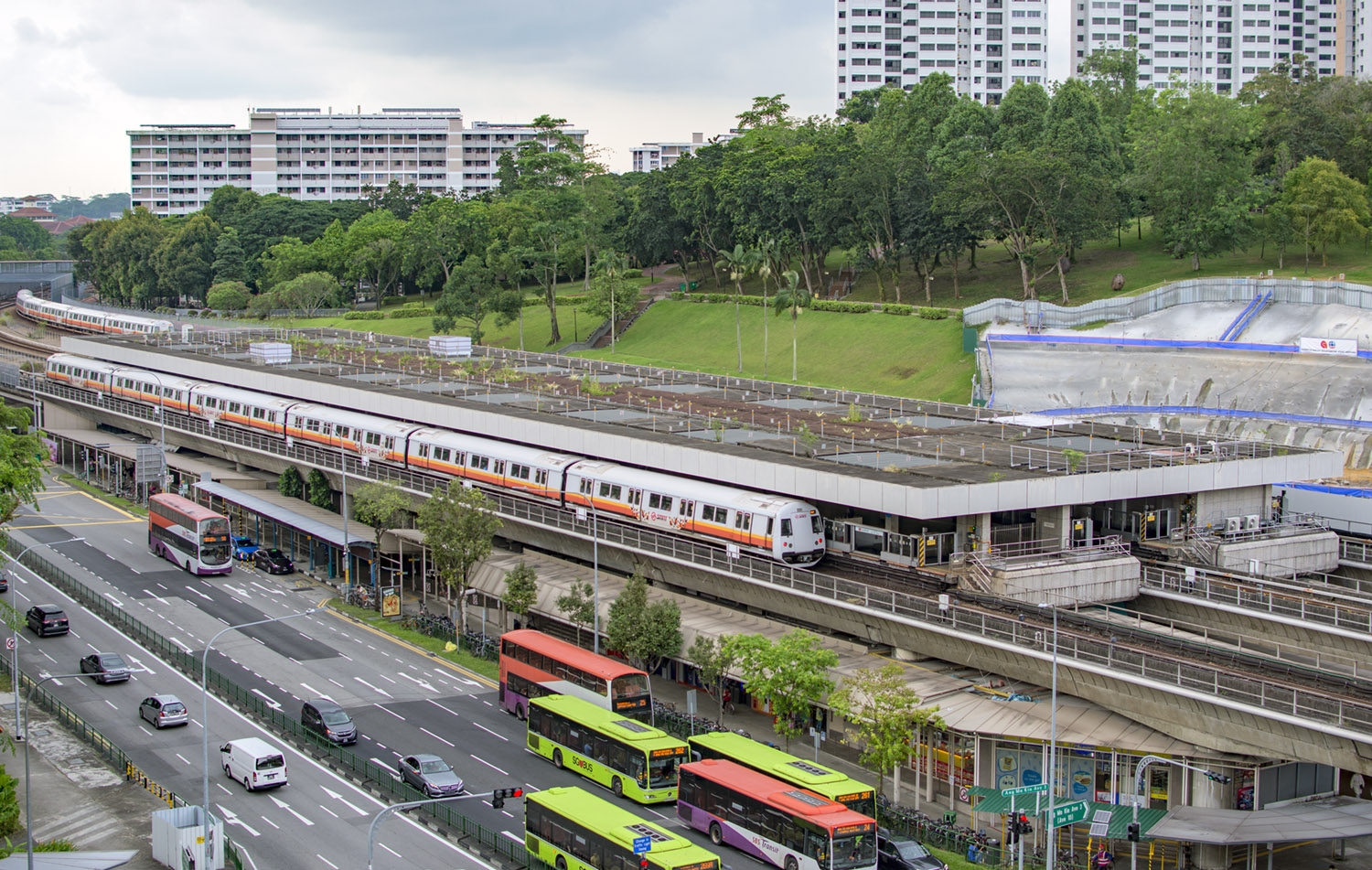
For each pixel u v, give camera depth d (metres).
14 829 58.19
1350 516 94.69
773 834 56.28
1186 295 165.50
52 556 114.19
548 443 105.81
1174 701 60.69
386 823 62.28
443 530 90.31
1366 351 132.62
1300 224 178.25
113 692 80.69
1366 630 68.75
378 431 119.31
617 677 70.94
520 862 57.34
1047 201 174.12
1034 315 165.12
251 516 124.94
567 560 100.50
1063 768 63.47
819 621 78.81
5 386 173.00
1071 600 75.06
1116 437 100.81
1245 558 82.69
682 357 187.75
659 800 64.31
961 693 67.94
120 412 154.62
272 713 77.12
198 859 54.66
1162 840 59.25
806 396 127.81
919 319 174.50
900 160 187.00
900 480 78.31
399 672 86.06
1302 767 62.75
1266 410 128.75
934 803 67.62
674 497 89.38
